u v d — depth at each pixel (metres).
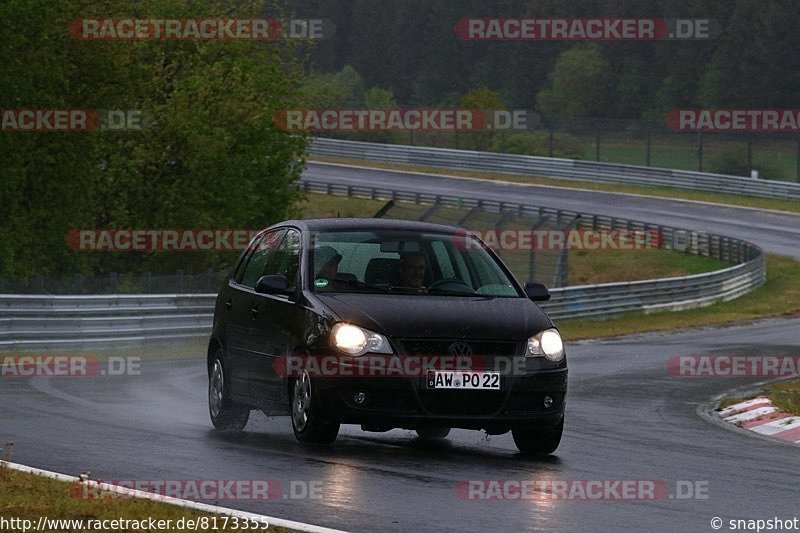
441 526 18.56
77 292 65.00
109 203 100.69
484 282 28.09
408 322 25.41
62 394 38.06
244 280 30.44
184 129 98.56
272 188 111.00
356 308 25.78
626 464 26.27
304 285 27.08
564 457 26.98
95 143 87.25
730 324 87.25
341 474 22.72
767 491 23.16
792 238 152.00
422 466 24.14
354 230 28.66
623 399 43.41
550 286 105.06
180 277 69.00
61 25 84.81
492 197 177.88
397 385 24.95
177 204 100.69
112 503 19.14
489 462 25.36
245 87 105.88
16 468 22.27
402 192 168.12
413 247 28.25
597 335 76.12
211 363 30.88
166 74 107.00
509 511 19.91
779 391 44.56
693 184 184.88
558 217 144.88
